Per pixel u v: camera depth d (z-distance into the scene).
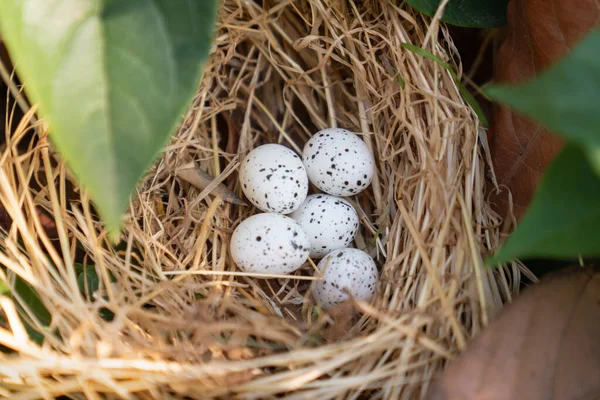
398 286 0.24
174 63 0.20
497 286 0.24
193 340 0.22
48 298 0.23
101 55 0.20
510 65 0.24
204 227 0.25
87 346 0.22
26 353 0.22
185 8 0.21
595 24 0.22
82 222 0.24
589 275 0.22
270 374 0.22
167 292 0.24
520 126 0.24
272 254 0.25
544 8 0.23
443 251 0.23
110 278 0.24
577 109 0.17
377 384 0.22
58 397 0.23
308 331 0.23
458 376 0.21
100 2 0.21
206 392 0.21
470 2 0.25
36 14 0.20
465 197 0.24
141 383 0.21
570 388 0.21
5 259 0.23
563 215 0.19
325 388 0.22
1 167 0.23
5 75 0.24
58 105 0.20
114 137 0.20
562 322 0.21
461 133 0.25
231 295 0.25
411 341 0.22
